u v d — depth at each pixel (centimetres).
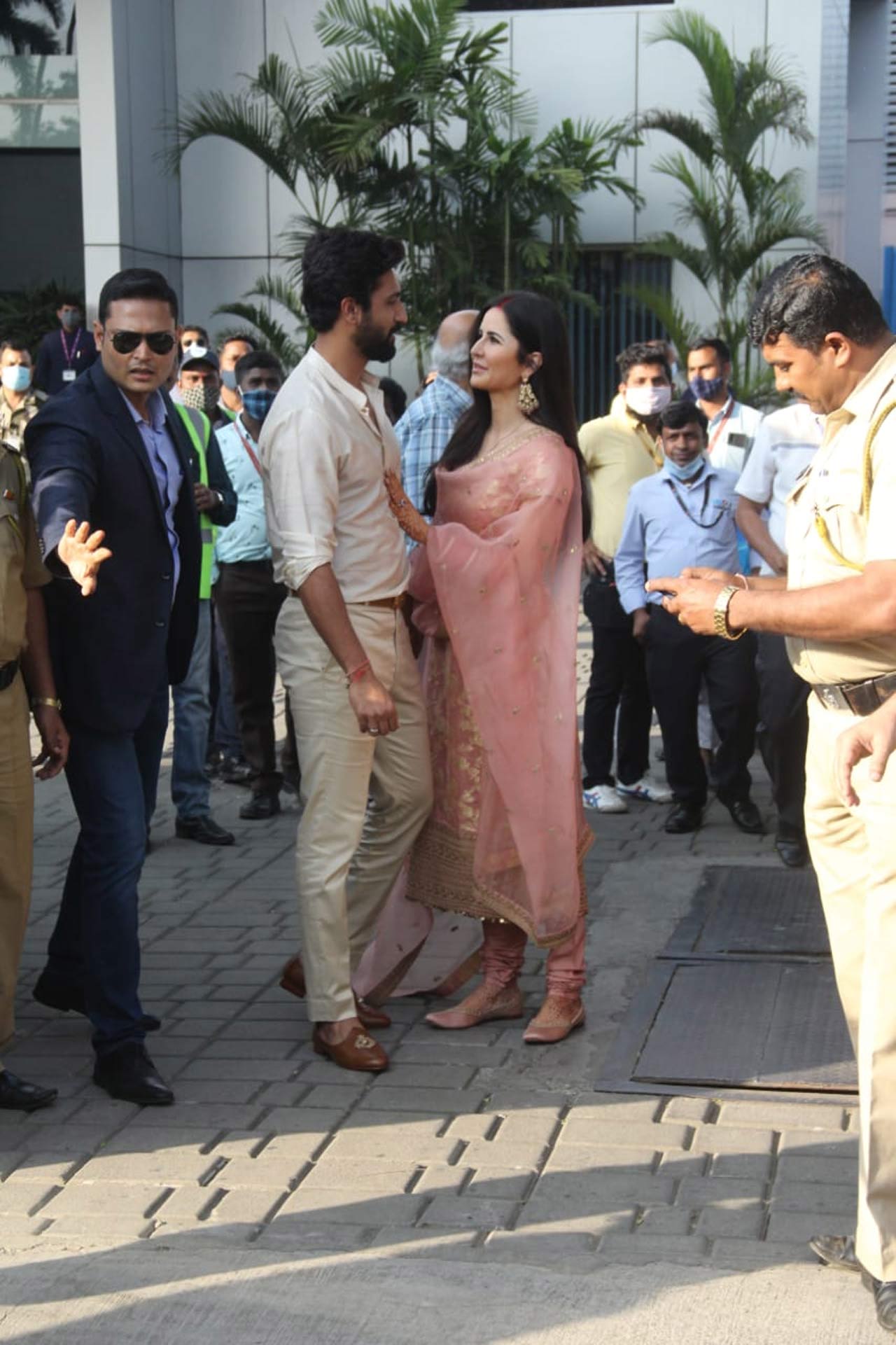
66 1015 489
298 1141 396
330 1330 309
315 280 432
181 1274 331
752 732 676
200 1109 416
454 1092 424
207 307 1695
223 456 711
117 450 417
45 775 420
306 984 444
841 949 347
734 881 605
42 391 1460
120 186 1566
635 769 751
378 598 441
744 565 777
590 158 1502
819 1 1566
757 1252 337
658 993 489
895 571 302
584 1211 356
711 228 1505
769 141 1583
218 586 700
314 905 438
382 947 479
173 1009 488
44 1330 312
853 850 342
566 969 461
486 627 442
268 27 1650
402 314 442
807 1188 365
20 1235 351
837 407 325
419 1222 353
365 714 419
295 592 429
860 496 316
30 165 1697
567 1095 421
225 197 1677
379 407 447
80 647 418
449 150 1480
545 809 447
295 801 754
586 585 737
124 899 425
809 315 314
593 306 1501
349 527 437
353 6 1470
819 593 312
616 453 741
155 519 423
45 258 1712
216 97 1650
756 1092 419
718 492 684
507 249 1464
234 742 798
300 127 1480
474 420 460
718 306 1555
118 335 414
